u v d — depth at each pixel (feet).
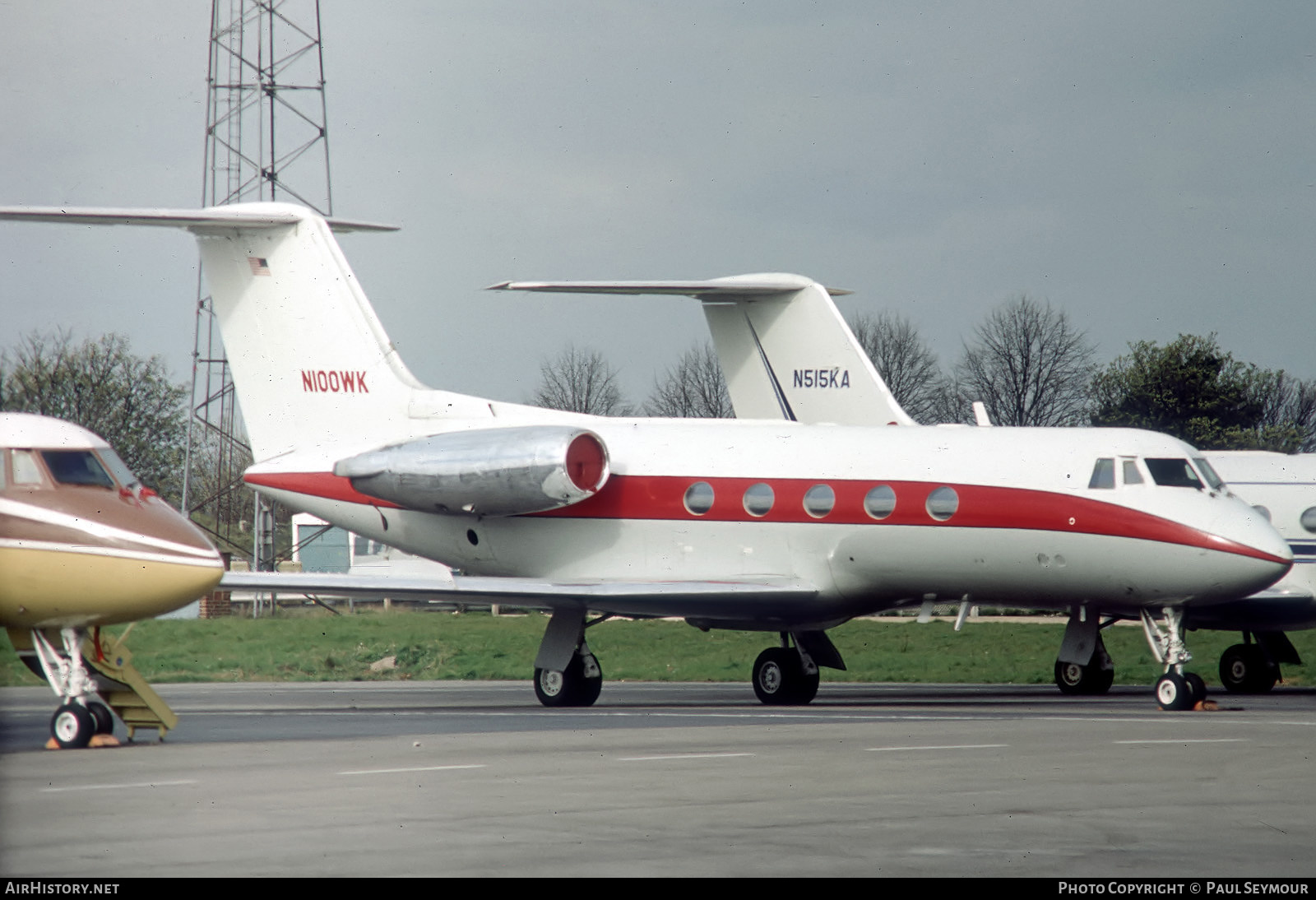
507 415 318.04
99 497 180.24
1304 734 194.18
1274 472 317.22
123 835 114.11
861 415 375.45
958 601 285.43
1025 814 125.29
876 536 276.82
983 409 308.60
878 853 107.76
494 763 161.79
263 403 333.83
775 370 387.75
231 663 423.64
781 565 286.87
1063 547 264.52
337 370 327.88
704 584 274.98
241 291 333.01
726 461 293.64
